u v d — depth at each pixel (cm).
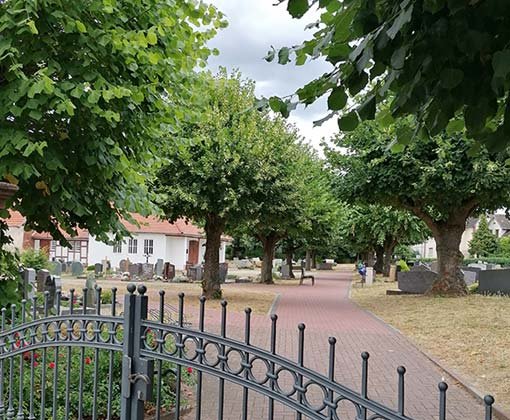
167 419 601
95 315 377
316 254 5981
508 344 1067
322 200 3212
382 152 1805
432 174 1719
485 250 6725
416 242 4116
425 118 351
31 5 559
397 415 257
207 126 1797
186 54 767
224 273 3525
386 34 262
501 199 1853
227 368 318
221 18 780
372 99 310
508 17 267
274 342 308
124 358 350
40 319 415
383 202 2042
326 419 278
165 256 4862
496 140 326
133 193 790
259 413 652
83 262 4894
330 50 303
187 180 1852
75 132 676
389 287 2930
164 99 778
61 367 550
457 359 971
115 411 538
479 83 291
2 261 753
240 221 1983
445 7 269
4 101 596
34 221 745
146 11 686
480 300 1828
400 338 1227
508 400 710
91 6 611
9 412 452
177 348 337
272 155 1998
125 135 719
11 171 593
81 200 719
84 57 616
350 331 1328
